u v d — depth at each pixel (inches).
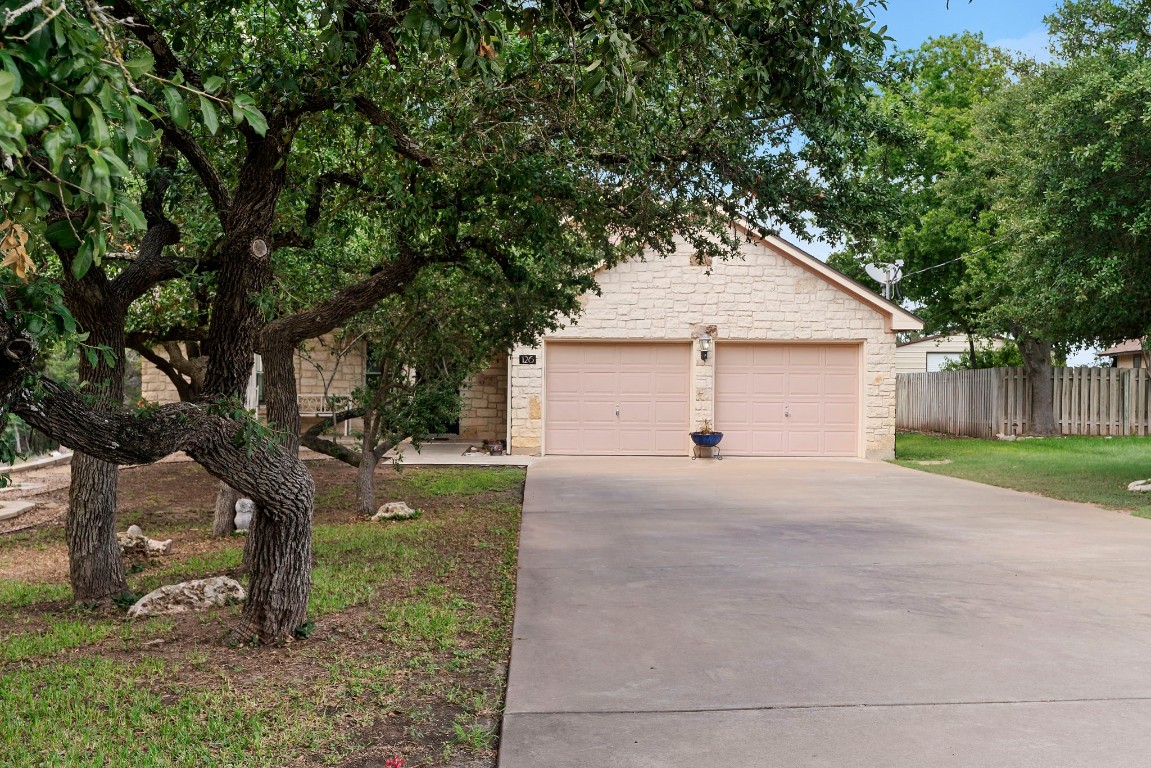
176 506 526.6
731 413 757.3
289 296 360.5
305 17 278.2
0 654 225.8
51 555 394.9
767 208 347.9
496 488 572.4
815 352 758.5
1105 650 211.2
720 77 266.8
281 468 221.8
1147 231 435.2
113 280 266.5
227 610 268.8
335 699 182.5
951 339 1302.9
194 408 196.5
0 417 136.8
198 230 350.3
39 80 79.0
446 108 282.2
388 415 475.2
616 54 157.3
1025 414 899.4
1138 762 148.7
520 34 175.3
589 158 318.7
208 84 99.0
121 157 85.1
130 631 246.1
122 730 164.4
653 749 155.3
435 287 432.5
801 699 179.3
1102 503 467.5
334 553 356.8
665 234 362.6
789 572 302.0
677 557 329.7
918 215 975.0
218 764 149.8
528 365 751.1
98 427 173.5
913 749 154.5
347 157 316.5
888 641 220.1
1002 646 215.2
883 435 742.5
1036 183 476.4
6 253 108.4
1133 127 424.5
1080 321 488.1
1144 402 901.8
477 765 151.9
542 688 186.7
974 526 398.9
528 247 348.5
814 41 202.4
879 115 332.8
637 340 750.5
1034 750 153.7
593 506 469.1
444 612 252.7
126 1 181.2
